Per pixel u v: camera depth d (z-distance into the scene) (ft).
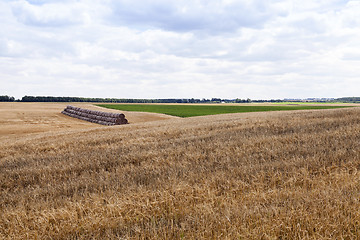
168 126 59.31
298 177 17.54
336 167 19.11
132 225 13.29
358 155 20.86
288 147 25.39
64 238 12.82
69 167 26.09
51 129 101.14
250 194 15.29
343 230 11.11
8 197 19.92
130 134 47.60
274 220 11.91
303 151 23.66
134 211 14.67
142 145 34.73
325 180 16.78
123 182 20.13
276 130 36.91
